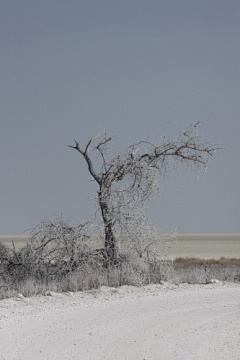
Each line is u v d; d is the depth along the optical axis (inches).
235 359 611.5
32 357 614.2
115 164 1566.2
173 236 1499.8
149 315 908.0
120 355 629.6
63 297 1129.4
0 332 745.6
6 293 1154.7
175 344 688.4
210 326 812.6
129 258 1451.8
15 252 1421.0
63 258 1424.7
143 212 1487.5
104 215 1486.2
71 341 703.1
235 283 1454.2
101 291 1211.9
